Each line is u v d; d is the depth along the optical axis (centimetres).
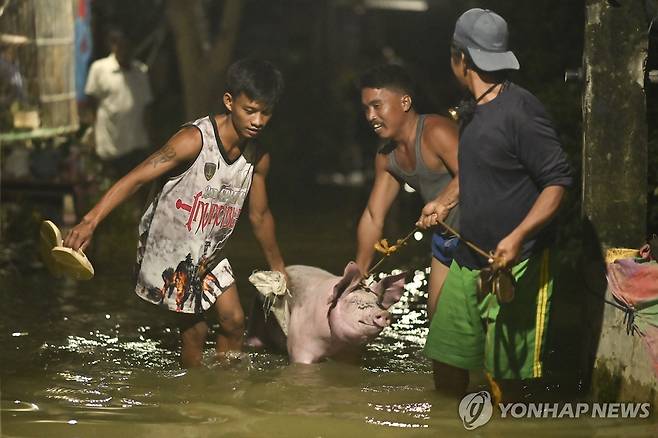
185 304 1154
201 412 1031
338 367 1210
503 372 1016
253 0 4416
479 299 1000
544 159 966
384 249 1141
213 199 1143
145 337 1386
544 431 975
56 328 1430
